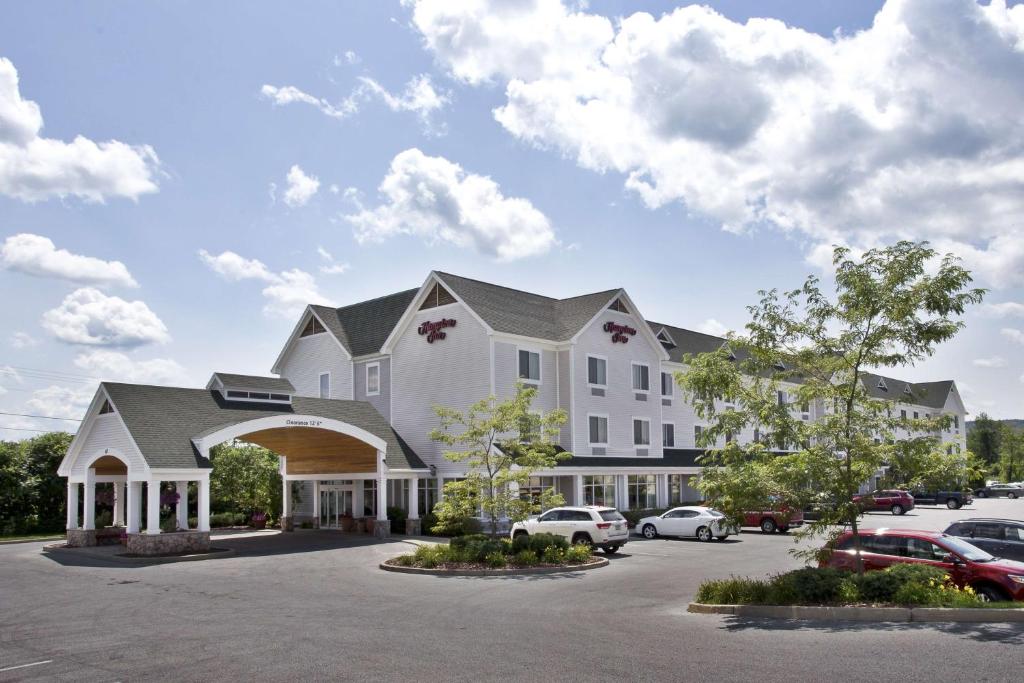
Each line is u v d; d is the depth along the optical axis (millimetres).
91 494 32250
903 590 14852
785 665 10914
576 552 25406
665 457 46906
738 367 18125
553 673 10836
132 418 29766
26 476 42312
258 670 11484
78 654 12891
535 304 43531
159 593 19812
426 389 40312
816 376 17531
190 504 46562
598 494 40906
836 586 15523
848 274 16641
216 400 33406
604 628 14242
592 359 41906
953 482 15742
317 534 38031
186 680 11070
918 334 16062
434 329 40156
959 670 10383
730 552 29125
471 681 10539
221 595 19359
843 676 10242
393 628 14508
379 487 36188
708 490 17047
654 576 22531
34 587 21203
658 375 46469
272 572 24016
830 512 16188
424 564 24297
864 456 15984
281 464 42219
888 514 50281
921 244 16328
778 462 16750
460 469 37906
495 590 19875
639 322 45344
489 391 37500
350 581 21859
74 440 32562
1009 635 12508
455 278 40625
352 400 42062
